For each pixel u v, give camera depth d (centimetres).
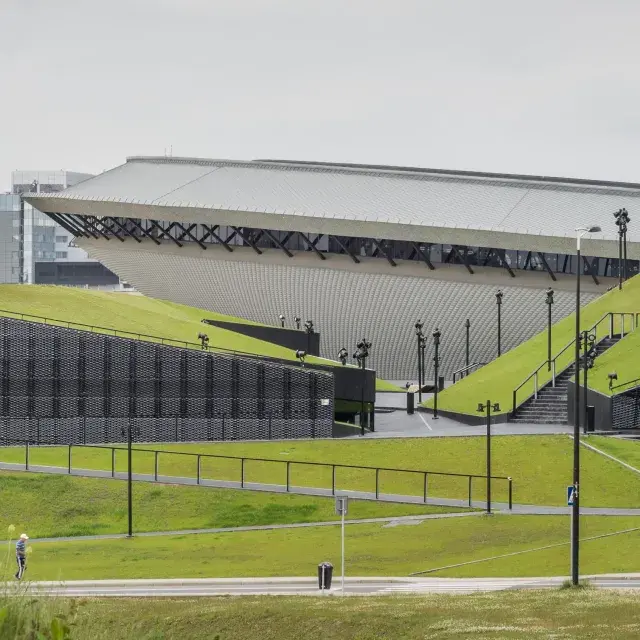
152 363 12400
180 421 12412
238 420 12469
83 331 12356
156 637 3947
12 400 12200
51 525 9062
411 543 7700
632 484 9344
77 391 12312
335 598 5388
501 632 4288
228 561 7319
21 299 14625
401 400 17612
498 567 6769
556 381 12850
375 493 9431
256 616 4841
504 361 14962
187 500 9312
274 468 10281
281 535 8281
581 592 5253
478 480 9756
